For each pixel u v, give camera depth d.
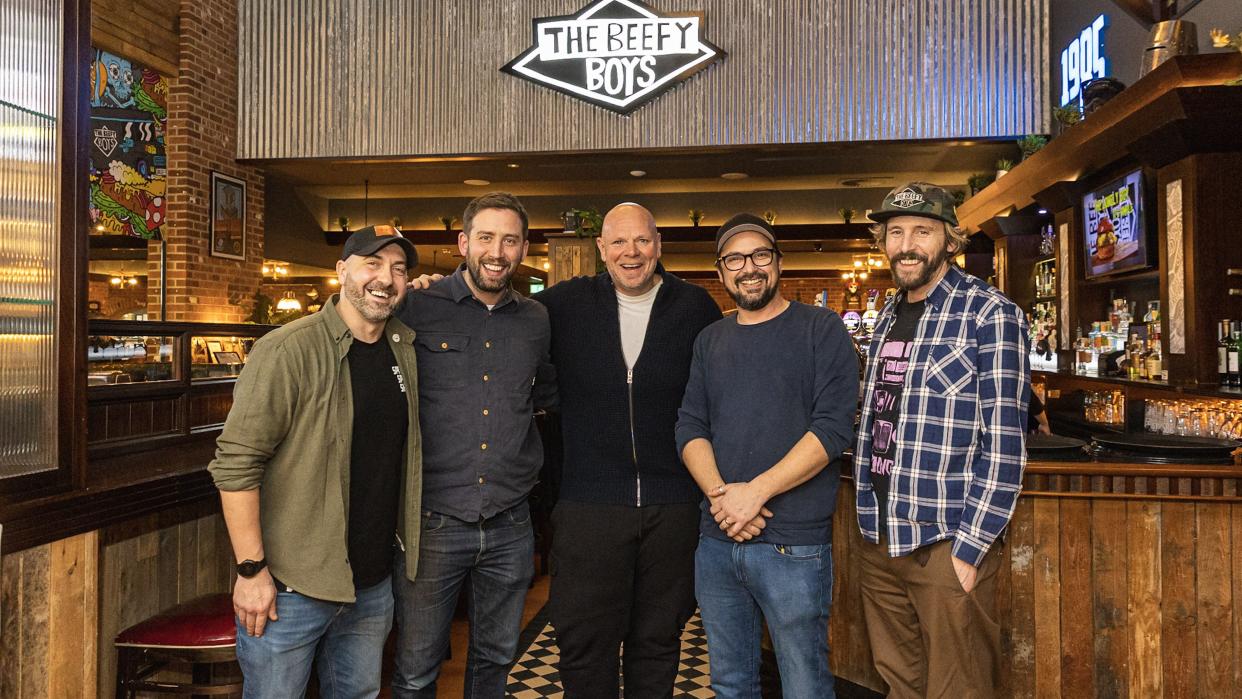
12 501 2.11
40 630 2.18
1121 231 4.55
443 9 7.71
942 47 6.99
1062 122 5.73
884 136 7.08
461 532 2.28
